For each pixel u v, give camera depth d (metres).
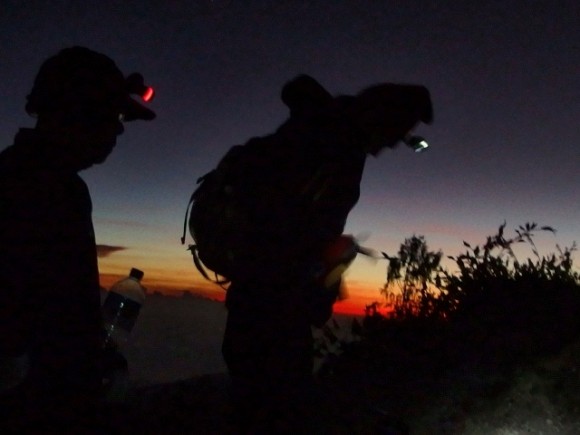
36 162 2.55
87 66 2.62
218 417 4.31
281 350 3.40
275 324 3.40
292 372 3.42
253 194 3.32
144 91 2.93
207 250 3.39
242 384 3.50
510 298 5.44
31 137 2.60
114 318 3.22
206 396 4.64
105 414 2.74
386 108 3.46
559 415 4.05
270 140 3.46
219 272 3.44
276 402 3.44
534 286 5.55
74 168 2.64
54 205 2.53
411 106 3.49
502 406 4.23
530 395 4.26
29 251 2.46
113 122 2.70
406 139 3.63
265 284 3.38
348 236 3.51
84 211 2.64
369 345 5.26
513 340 4.88
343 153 3.38
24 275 2.46
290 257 3.34
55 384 2.56
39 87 2.62
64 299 2.53
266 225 3.31
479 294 5.53
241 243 3.33
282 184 3.32
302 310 3.43
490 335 5.05
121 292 3.28
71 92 2.59
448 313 5.52
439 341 5.10
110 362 2.93
